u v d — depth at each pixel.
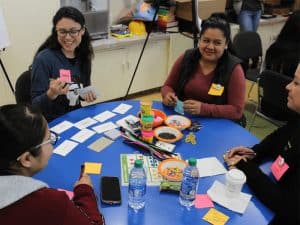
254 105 4.23
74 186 1.41
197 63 2.40
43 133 1.07
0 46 2.88
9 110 1.03
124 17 4.08
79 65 2.40
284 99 2.68
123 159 1.70
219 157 1.77
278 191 1.44
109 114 2.16
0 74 3.15
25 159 1.04
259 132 3.66
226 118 2.22
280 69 3.33
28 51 3.21
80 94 2.21
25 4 3.02
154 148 1.76
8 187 0.96
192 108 2.19
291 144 1.56
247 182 1.55
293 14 3.23
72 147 1.77
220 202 1.44
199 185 1.54
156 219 1.33
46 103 2.11
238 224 1.34
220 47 2.24
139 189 1.36
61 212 1.00
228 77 2.29
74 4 3.46
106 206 1.38
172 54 4.23
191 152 1.80
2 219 0.94
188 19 4.10
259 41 3.94
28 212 0.96
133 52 3.92
